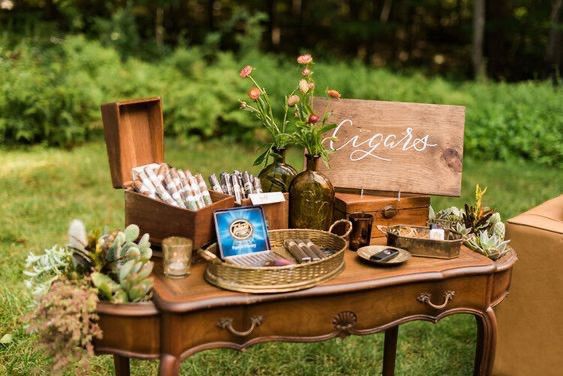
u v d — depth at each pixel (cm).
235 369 328
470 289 237
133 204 228
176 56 921
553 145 782
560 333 284
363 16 1662
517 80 1324
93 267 208
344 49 1560
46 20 1189
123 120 237
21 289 383
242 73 249
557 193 655
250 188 243
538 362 292
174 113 841
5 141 788
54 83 812
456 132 263
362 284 214
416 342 366
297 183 243
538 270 286
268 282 201
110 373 318
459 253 243
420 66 1522
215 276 206
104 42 1045
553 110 823
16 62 839
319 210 244
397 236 242
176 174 238
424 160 263
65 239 480
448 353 350
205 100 830
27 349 323
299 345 354
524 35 1353
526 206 604
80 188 630
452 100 840
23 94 770
